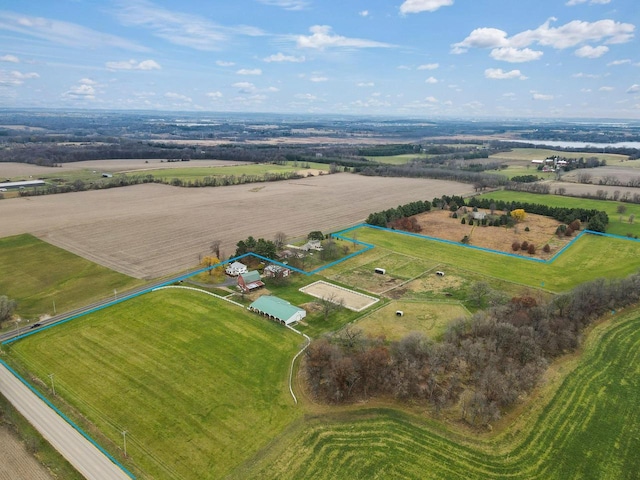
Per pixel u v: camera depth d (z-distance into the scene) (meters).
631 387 67.50
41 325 84.62
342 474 51.41
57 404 62.88
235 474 51.53
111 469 52.00
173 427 58.78
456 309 93.62
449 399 64.12
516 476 51.44
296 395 65.69
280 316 86.00
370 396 65.38
